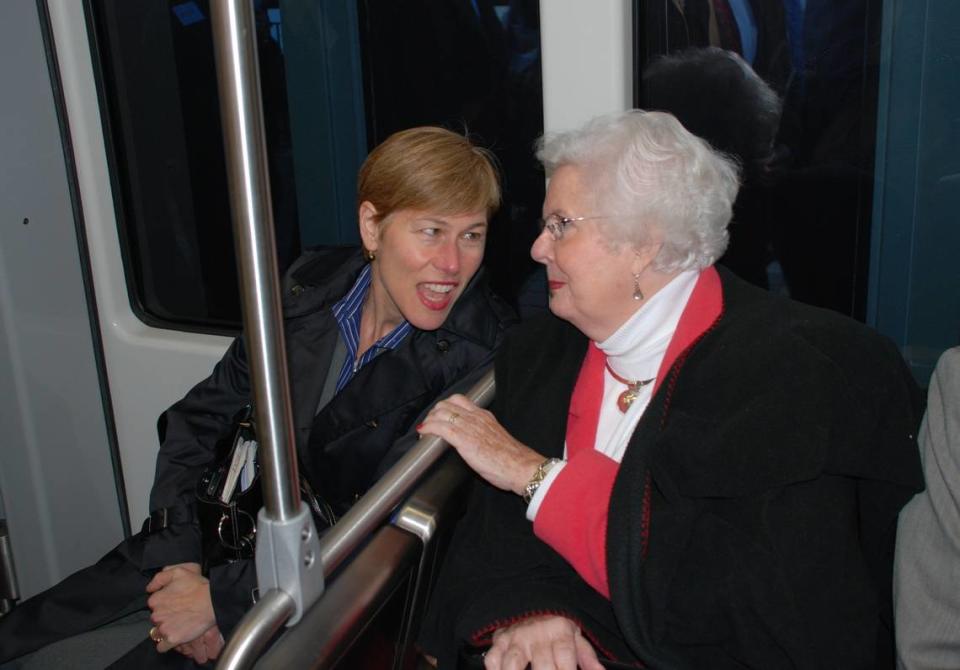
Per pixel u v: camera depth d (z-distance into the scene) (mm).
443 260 1524
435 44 1814
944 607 1156
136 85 2109
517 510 1420
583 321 1369
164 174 2166
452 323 1618
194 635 1590
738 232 1666
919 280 1579
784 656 1162
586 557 1238
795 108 1579
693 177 1279
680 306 1362
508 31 1748
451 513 1267
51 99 2131
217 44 775
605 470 1280
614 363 1399
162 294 2285
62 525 2396
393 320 1667
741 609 1158
